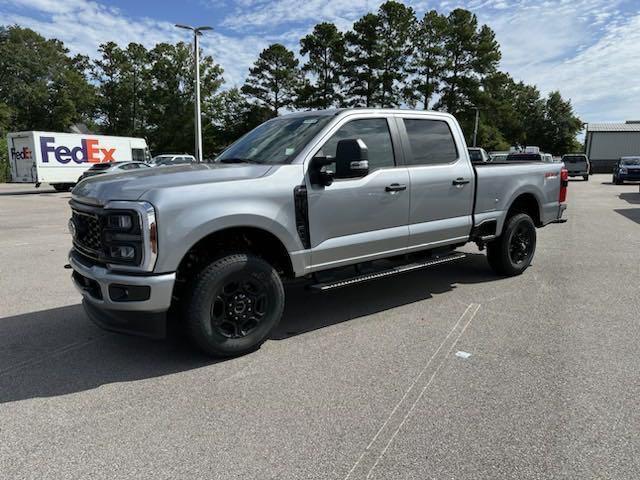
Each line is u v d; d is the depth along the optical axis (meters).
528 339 4.23
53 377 3.63
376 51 49.16
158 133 60.41
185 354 4.03
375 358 3.89
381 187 4.62
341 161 3.94
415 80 52.56
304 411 3.09
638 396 3.21
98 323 3.74
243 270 3.80
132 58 64.56
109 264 3.54
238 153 4.74
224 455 2.65
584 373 3.56
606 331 4.39
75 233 4.02
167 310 3.65
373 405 3.15
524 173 6.25
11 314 5.12
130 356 4.00
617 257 7.61
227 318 3.85
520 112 77.25
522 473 2.46
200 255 3.89
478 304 5.25
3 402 3.26
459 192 5.39
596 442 2.71
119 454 2.67
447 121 5.45
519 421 2.93
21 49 58.56
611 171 52.72
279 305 4.08
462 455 2.62
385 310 5.11
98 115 66.31
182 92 60.41
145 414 3.09
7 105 56.25
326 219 4.25
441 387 3.38
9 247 9.04
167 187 3.48
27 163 24.86
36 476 2.48
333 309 5.17
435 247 5.30
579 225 11.38
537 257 7.64
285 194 3.95
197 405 3.19
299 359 3.90
